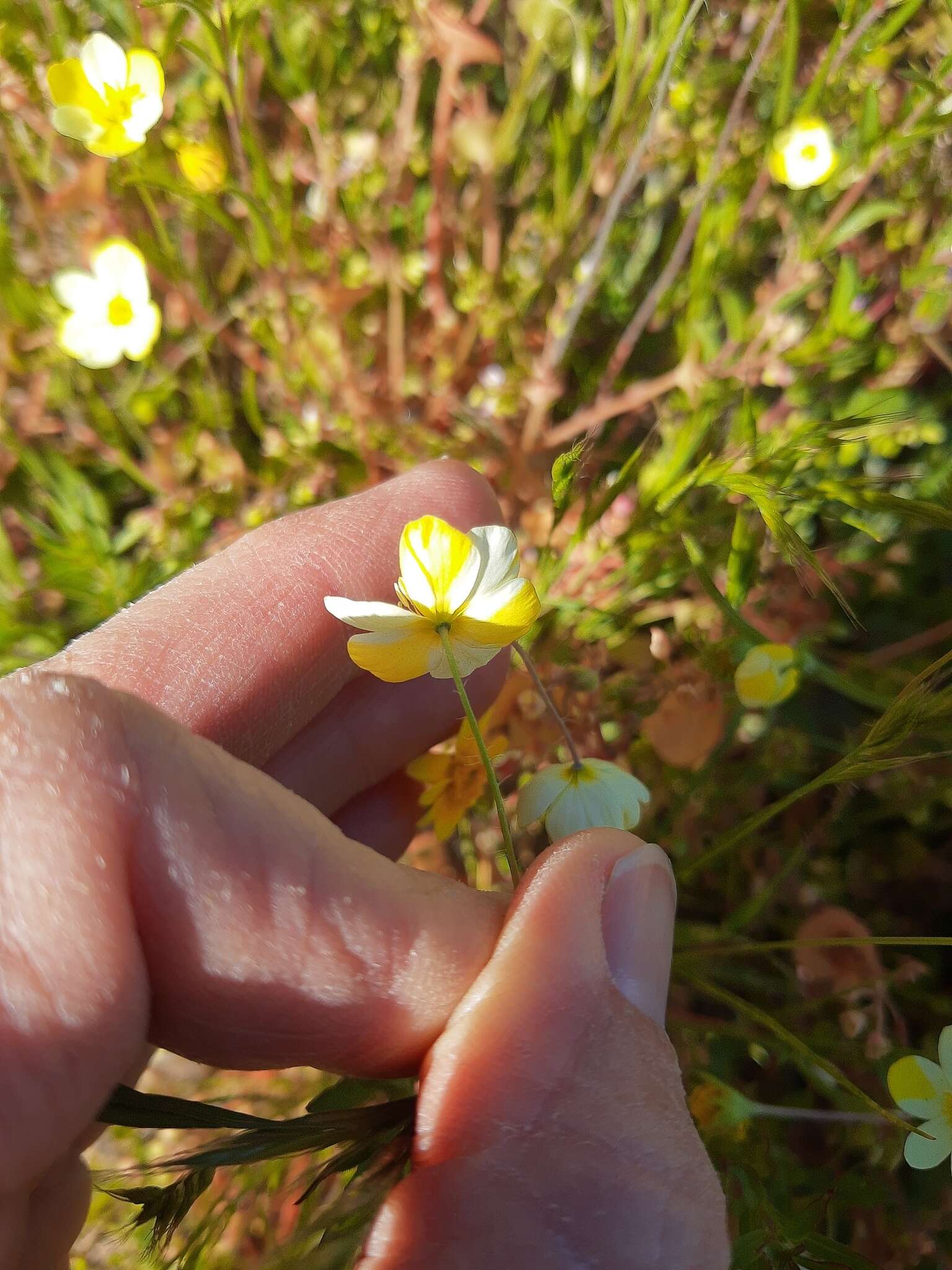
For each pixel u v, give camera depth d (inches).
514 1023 2.7
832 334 5.3
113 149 5.1
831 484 4.1
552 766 3.7
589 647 5.7
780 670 4.4
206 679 3.9
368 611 2.7
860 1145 4.5
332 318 6.1
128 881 2.5
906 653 5.9
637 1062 2.8
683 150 6.2
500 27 7.0
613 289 6.8
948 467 5.7
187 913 2.6
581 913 2.9
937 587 6.2
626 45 5.3
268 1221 4.5
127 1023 2.4
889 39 5.5
